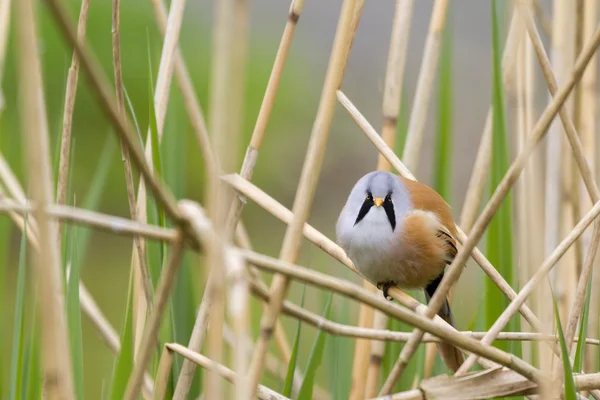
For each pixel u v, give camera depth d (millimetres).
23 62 4359
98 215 4727
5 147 12305
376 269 9016
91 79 3893
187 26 23266
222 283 4621
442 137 9117
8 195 9023
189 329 8125
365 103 22828
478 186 8852
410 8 8875
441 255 9070
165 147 8414
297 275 4875
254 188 7617
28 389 7035
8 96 18844
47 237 4629
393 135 8898
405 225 8891
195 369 7438
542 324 6660
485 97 22312
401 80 8867
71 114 7383
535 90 8555
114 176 20625
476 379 6117
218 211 4824
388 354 8789
